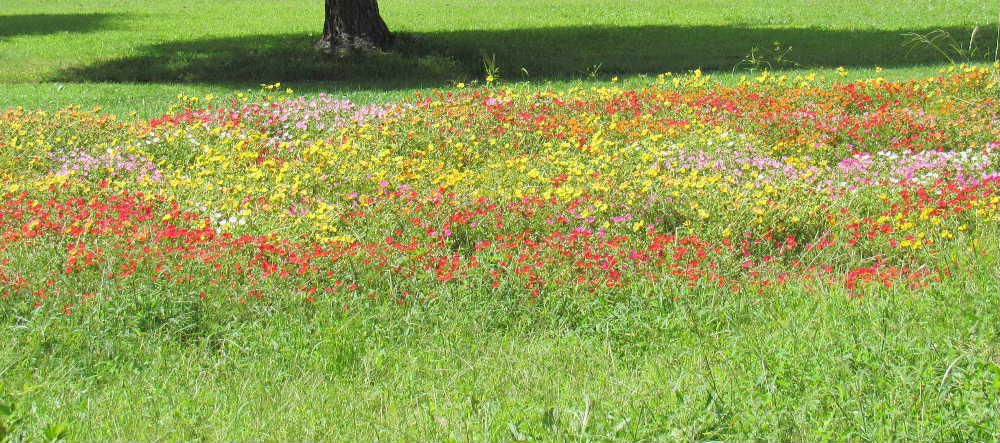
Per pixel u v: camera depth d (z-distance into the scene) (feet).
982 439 13.32
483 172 33.96
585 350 19.24
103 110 48.44
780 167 32.68
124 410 16.55
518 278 22.13
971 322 17.97
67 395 17.40
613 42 78.43
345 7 65.82
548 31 86.53
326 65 61.57
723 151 34.17
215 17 107.34
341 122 40.73
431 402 16.17
